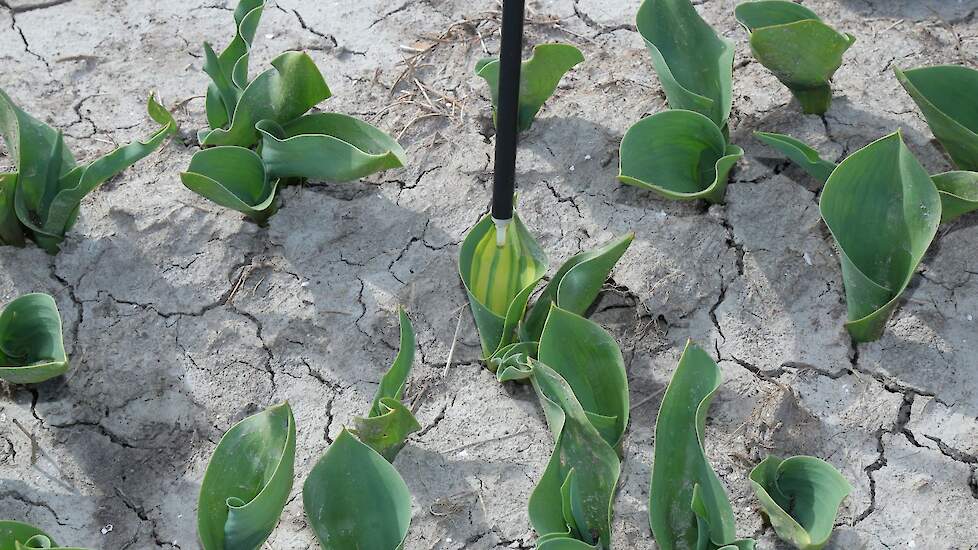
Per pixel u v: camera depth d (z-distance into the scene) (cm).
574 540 119
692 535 124
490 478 131
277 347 138
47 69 158
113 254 143
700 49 145
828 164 138
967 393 133
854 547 126
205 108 152
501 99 124
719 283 140
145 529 129
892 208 132
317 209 145
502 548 128
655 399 134
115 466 132
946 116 136
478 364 137
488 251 132
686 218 144
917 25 157
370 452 121
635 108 151
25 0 164
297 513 129
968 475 129
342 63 158
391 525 122
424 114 152
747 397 134
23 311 131
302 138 138
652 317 138
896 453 131
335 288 141
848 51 155
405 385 136
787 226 143
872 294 131
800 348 136
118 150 138
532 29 159
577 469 124
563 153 149
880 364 135
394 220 145
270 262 143
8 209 140
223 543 121
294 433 121
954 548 126
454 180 147
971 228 141
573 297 132
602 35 158
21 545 115
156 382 136
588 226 144
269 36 160
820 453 131
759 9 146
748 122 150
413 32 160
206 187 137
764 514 128
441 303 140
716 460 131
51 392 136
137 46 160
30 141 139
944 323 136
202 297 141
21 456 132
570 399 122
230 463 123
